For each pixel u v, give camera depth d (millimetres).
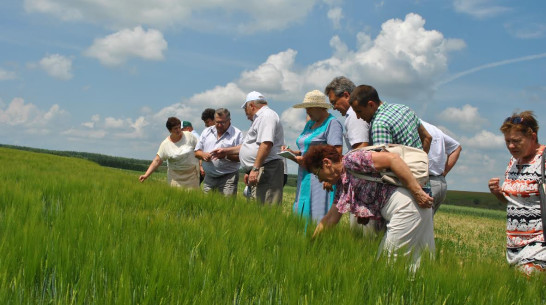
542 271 4270
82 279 2779
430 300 3170
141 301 2611
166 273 2902
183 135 10180
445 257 4301
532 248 4461
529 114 4535
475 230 16297
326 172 4398
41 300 2605
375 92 4750
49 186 7215
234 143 9148
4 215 4648
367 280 3305
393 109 4715
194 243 3953
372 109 4773
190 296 2721
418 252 4125
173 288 2773
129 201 6695
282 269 3449
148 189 7949
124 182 9250
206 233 4262
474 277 3600
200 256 3643
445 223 18734
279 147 7406
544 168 4453
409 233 4039
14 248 3146
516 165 4746
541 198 4391
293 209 6266
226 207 6754
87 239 3566
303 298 2883
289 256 3598
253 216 5574
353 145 5574
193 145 10227
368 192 4160
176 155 10008
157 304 2643
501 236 14867
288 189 50625
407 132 4637
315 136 6293
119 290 2545
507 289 3516
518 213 4637
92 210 5066
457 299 3275
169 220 4977
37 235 3447
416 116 4840
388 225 4125
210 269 3088
